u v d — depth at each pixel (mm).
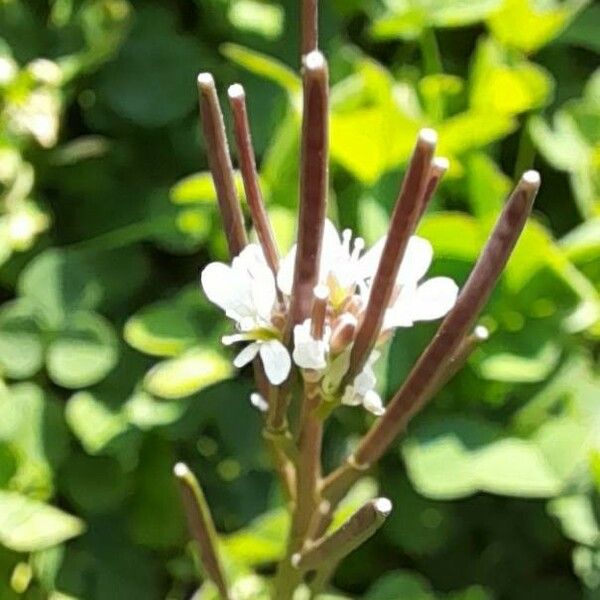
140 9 168
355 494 148
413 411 110
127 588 154
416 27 165
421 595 148
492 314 151
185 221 156
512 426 149
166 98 163
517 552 161
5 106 156
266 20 166
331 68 163
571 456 144
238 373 157
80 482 153
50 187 166
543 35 163
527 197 101
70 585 151
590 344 158
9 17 162
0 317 154
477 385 152
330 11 167
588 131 162
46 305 155
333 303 103
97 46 160
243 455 154
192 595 156
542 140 161
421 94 163
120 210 166
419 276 105
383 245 104
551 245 144
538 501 158
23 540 144
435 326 149
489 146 167
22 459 149
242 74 164
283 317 105
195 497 114
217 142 107
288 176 152
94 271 158
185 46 166
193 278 166
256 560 145
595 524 146
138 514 156
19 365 153
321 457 154
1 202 158
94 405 151
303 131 98
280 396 107
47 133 156
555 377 151
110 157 166
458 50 175
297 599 146
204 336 148
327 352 102
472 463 144
